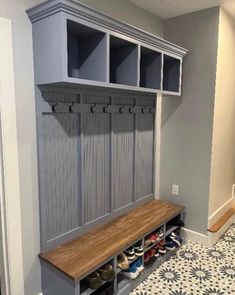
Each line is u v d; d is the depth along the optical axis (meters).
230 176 2.88
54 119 1.61
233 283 1.93
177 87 2.28
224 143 2.60
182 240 2.44
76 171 1.79
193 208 2.48
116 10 1.95
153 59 2.03
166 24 2.46
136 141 2.29
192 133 2.41
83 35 1.58
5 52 1.36
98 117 1.90
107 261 1.62
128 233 1.90
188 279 1.98
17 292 1.55
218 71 2.26
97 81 1.48
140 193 2.43
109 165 2.05
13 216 1.48
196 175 2.43
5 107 1.39
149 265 2.05
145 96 2.32
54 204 1.67
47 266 1.59
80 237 1.83
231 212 2.83
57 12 1.30
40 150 1.55
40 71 1.46
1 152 1.42
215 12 2.17
